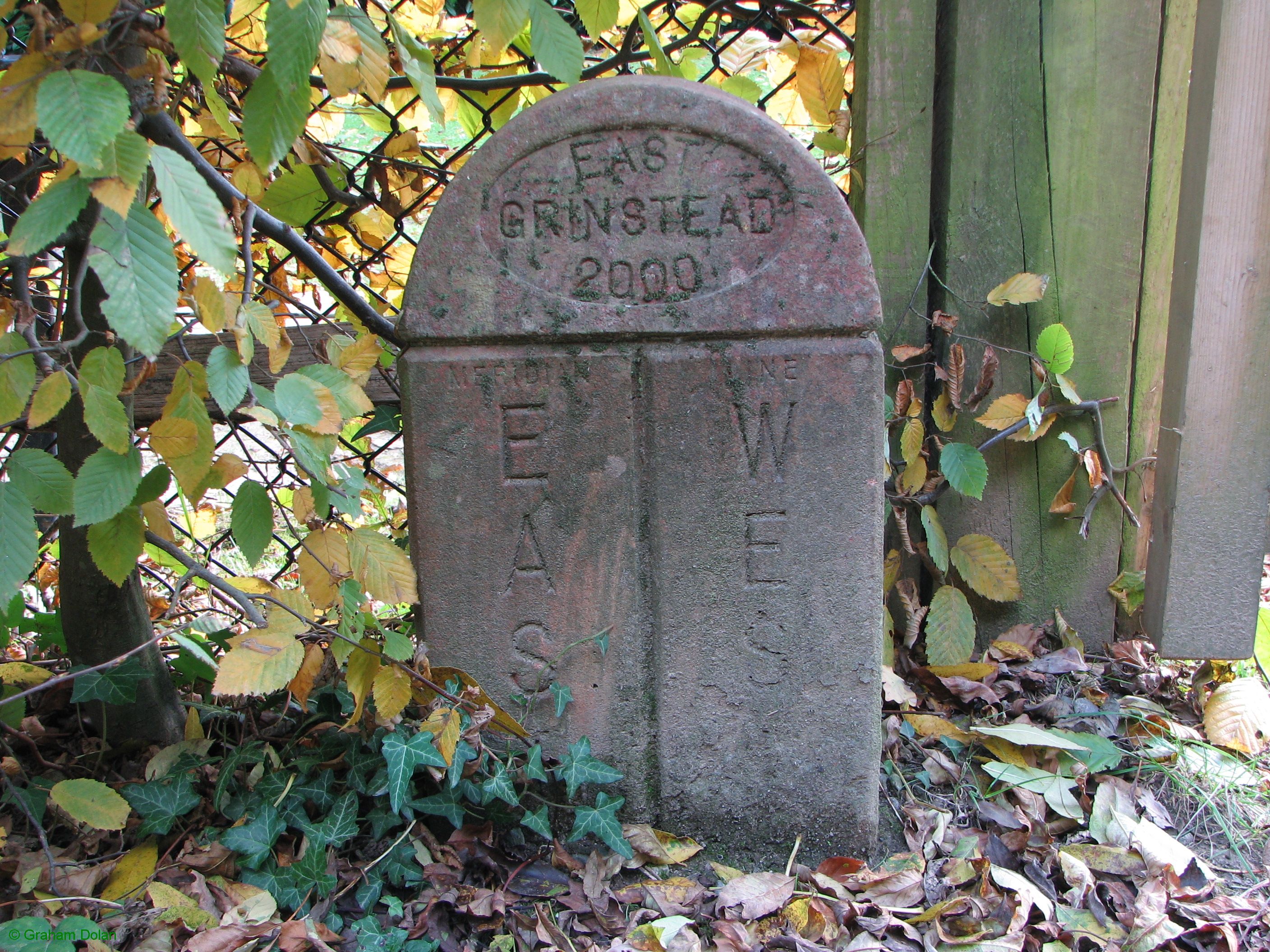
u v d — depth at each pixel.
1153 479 2.55
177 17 1.27
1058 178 2.39
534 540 1.91
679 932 1.79
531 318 1.82
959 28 2.33
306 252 1.93
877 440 1.85
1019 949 1.74
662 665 1.95
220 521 3.25
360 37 1.59
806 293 1.80
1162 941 1.74
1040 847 2.00
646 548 1.91
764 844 2.03
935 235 2.49
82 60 1.21
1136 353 2.51
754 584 1.92
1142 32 2.30
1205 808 2.15
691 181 1.78
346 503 1.68
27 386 1.33
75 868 1.85
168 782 1.94
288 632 1.62
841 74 2.35
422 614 1.95
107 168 1.15
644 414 1.85
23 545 1.34
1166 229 2.43
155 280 1.21
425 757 1.84
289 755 2.07
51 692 2.29
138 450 1.41
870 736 1.98
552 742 2.00
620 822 2.00
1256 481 2.34
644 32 1.95
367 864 1.88
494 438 1.86
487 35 1.65
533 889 1.89
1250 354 2.27
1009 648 2.56
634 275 1.81
